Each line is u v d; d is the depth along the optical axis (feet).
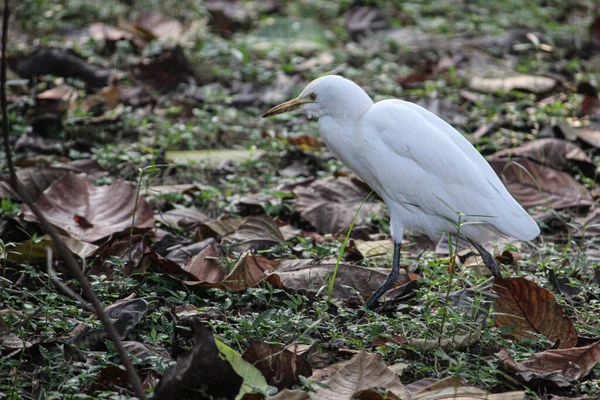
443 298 25.40
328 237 31.09
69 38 53.67
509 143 41.09
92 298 17.61
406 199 26.68
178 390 19.49
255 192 36.55
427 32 60.39
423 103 45.55
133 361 21.16
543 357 22.03
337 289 26.55
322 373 21.33
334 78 27.66
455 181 25.88
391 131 26.50
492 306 23.25
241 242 29.53
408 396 20.03
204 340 19.56
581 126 43.75
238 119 43.62
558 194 34.86
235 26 61.52
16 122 40.32
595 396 20.80
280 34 59.06
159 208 33.58
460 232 26.55
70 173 31.58
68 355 21.88
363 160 27.48
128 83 47.85
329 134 27.91
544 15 62.34
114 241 28.76
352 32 60.44
